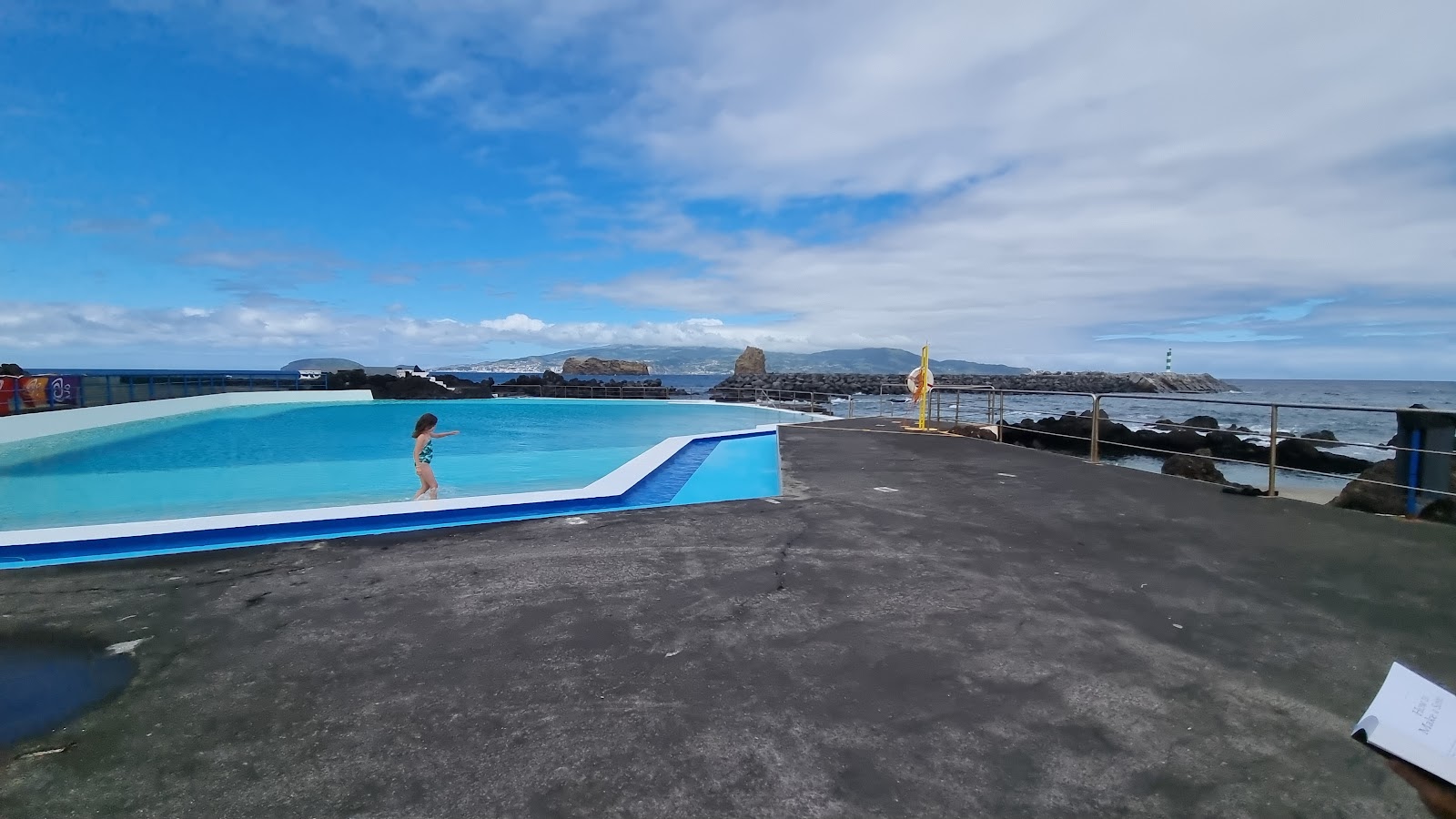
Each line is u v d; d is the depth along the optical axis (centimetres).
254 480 911
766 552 457
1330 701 257
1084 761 217
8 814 191
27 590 381
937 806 194
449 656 293
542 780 206
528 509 606
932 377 1516
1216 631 324
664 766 212
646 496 721
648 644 305
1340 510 595
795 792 200
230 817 190
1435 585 393
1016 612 346
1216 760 218
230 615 343
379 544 477
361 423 1770
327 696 259
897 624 329
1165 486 721
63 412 1418
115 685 269
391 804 195
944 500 638
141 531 482
